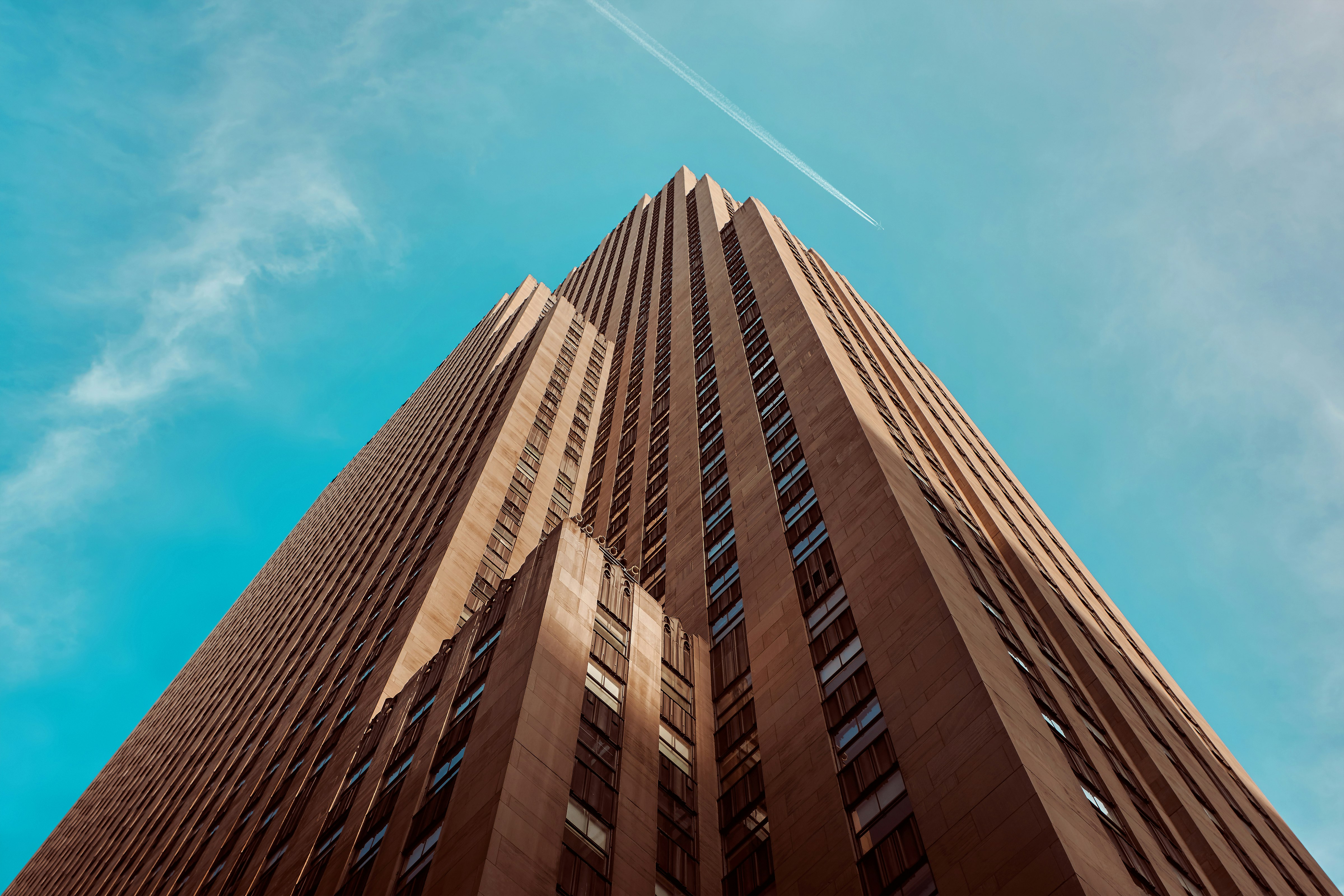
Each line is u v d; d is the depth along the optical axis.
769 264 76.00
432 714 36.72
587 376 90.62
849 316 75.56
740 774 34.09
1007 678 30.33
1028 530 62.16
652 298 103.75
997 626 34.84
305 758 48.69
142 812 78.00
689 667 39.31
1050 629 43.38
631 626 38.72
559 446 75.88
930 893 24.50
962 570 37.06
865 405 49.00
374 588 67.06
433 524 66.38
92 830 93.31
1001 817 24.61
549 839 27.27
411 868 28.44
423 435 102.50
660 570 50.06
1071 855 22.69
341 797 38.47
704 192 120.31
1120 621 65.81
